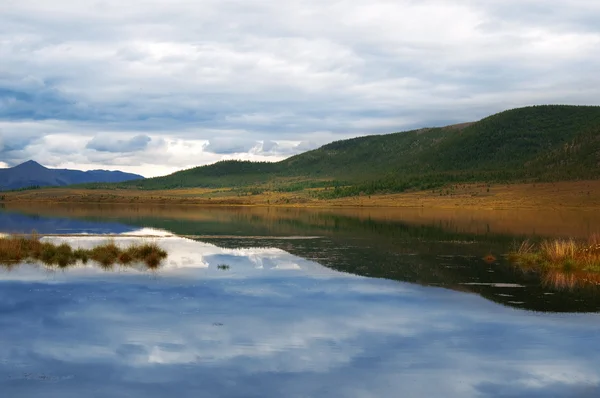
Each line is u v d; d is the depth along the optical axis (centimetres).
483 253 3547
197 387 1178
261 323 1667
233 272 2636
